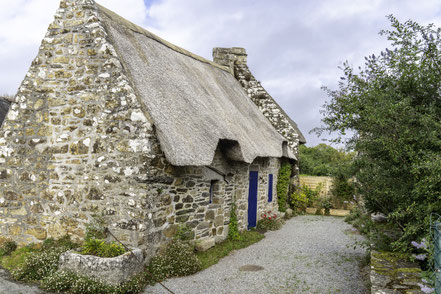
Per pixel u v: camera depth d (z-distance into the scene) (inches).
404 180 193.9
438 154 167.0
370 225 253.9
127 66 252.4
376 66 213.6
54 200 253.6
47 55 261.9
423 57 192.1
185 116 267.7
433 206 159.8
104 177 239.0
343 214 565.9
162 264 230.8
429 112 187.9
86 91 249.9
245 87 583.2
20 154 262.2
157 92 261.3
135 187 228.8
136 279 204.2
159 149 239.8
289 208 554.6
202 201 291.4
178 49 402.6
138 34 319.3
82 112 250.1
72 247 238.2
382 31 202.4
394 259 190.4
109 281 194.5
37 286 200.7
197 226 284.8
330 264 267.1
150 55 303.0
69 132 252.8
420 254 169.6
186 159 226.5
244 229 381.7
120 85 239.9
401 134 184.2
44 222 255.1
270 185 484.7
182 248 248.4
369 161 211.6
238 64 586.9
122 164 234.2
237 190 363.9
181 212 266.1
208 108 319.3
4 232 262.5
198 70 406.0
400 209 182.1
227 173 329.4
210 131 276.4
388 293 142.9
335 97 223.8
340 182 594.9
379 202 213.9
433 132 168.4
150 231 230.8
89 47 251.9
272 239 362.0
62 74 257.6
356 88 219.1
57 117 256.7
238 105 450.3
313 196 612.4
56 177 253.9
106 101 243.1
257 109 544.7
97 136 243.9
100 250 211.0
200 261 259.3
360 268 256.1
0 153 264.8
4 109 481.4
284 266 261.3
